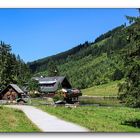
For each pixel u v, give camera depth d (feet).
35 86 377.91
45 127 96.99
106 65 642.63
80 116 140.67
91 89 555.69
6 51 371.15
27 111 154.61
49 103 251.39
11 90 309.63
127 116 154.92
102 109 192.75
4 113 123.34
